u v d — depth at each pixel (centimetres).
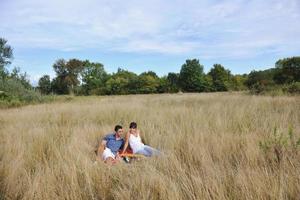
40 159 641
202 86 8606
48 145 743
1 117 1456
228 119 994
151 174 481
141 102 2214
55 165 562
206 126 890
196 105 1623
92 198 460
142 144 772
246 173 460
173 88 8312
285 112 1095
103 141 760
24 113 1553
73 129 979
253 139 669
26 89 3212
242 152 592
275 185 401
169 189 427
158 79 8625
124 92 8394
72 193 464
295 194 401
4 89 3017
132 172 538
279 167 489
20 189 486
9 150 694
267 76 6931
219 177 455
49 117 1370
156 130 915
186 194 424
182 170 504
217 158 585
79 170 536
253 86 2972
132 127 789
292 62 6656
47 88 10131
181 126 912
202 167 516
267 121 923
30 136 864
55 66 10000
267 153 564
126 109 1473
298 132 723
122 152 778
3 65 5847
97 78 9625
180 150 667
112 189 480
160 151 687
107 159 679
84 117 1312
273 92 2583
